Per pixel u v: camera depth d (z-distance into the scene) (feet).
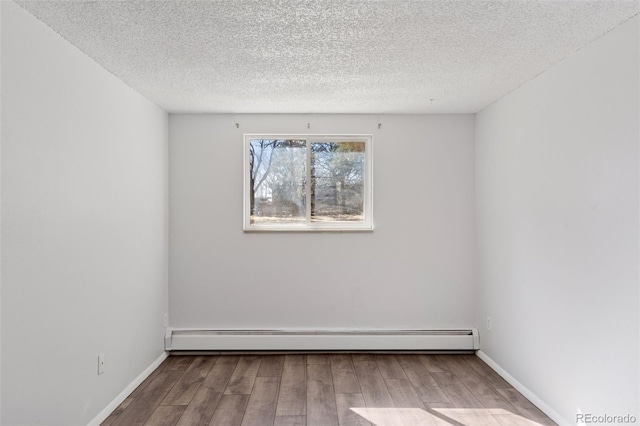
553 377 9.40
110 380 9.80
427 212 14.15
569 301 8.85
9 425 6.57
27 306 6.97
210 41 8.18
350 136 14.33
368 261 14.08
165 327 13.64
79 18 7.16
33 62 7.10
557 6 6.77
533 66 9.57
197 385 11.28
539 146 10.08
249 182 14.34
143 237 11.85
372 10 6.95
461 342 13.79
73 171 8.30
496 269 12.47
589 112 8.25
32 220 7.09
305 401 10.29
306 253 14.03
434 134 14.20
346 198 14.40
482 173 13.53
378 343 13.76
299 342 13.76
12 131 6.63
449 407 9.96
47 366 7.47
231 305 13.97
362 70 9.87
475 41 8.21
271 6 6.79
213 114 14.02
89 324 8.89
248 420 9.32
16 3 6.65
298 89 11.34
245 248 14.02
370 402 10.23
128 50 8.57
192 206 13.97
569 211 8.88
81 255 8.58
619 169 7.44
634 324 7.10
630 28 7.19
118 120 10.33
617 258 7.48
